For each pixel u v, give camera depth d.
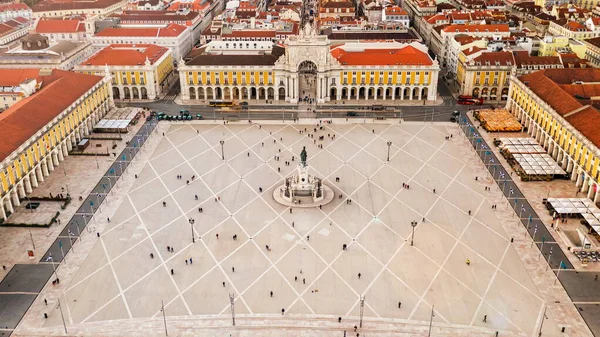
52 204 164.12
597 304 121.88
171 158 196.25
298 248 142.88
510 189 172.88
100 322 116.75
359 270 133.75
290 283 129.25
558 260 137.25
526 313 119.00
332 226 153.00
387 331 113.38
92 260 137.75
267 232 150.12
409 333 112.69
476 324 115.69
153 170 187.00
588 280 129.88
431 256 139.25
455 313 119.06
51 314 119.12
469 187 174.75
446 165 190.38
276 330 113.81
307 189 170.88
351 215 158.62
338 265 135.75
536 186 175.00
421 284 128.62
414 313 119.06
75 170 186.88
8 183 157.62
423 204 164.50
